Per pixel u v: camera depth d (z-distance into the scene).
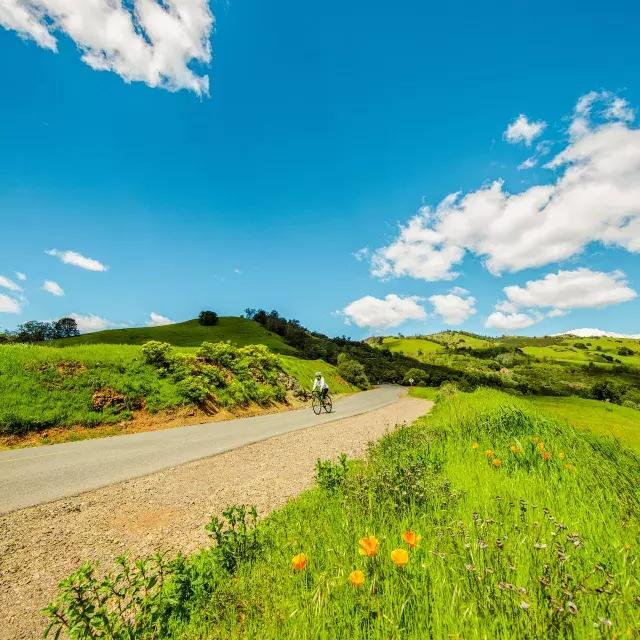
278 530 4.12
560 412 31.61
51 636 3.29
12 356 17.33
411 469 4.74
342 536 3.19
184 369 22.16
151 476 8.59
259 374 31.00
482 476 5.07
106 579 2.40
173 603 2.56
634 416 37.19
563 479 4.59
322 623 1.96
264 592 2.64
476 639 1.69
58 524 5.86
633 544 2.62
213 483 7.99
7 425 13.42
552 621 1.67
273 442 13.06
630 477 4.98
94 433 15.05
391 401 39.28
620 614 1.78
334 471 5.60
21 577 4.31
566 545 2.50
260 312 121.44
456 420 11.50
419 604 1.99
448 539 2.71
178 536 5.34
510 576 2.19
